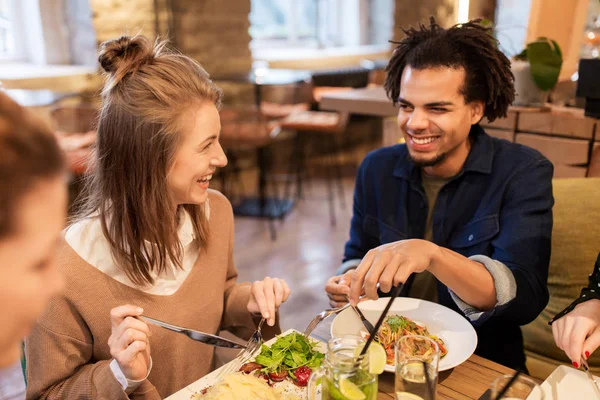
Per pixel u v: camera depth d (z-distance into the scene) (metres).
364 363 0.75
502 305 1.13
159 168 0.99
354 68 5.64
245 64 4.86
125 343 0.89
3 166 0.37
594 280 1.10
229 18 4.63
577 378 0.96
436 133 1.31
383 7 6.38
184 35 4.31
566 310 1.08
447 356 1.04
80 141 3.07
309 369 0.97
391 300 0.86
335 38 6.57
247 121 3.82
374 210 1.55
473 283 1.12
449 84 1.27
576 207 1.46
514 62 1.94
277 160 5.41
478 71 1.30
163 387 1.15
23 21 4.20
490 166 1.37
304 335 1.07
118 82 0.98
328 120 4.21
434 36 1.33
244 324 1.30
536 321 1.52
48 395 1.02
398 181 1.50
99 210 1.05
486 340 1.33
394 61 1.42
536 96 1.92
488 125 1.97
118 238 1.03
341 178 5.31
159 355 1.12
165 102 0.97
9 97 0.40
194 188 1.05
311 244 3.70
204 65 4.51
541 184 1.32
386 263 1.02
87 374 0.99
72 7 4.05
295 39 6.21
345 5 6.52
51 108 3.04
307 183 5.15
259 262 3.40
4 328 0.40
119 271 1.07
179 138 0.98
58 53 4.21
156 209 1.02
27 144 0.39
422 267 1.04
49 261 0.43
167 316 1.12
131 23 4.05
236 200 4.59
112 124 0.99
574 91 2.10
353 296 1.04
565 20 2.25
